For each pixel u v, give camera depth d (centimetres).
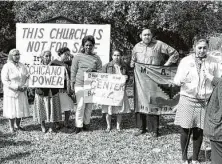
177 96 736
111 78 757
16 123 802
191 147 675
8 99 761
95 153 634
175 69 732
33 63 938
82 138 730
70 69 799
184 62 557
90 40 755
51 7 1403
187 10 1355
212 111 432
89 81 757
